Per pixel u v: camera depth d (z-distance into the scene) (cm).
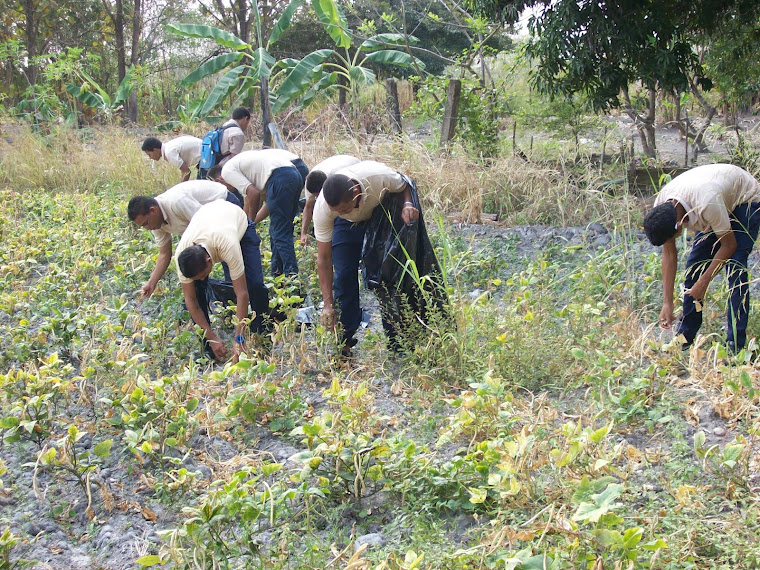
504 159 902
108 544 336
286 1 2230
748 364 436
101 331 520
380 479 361
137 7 2120
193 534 289
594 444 344
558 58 841
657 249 680
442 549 305
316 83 1419
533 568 263
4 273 682
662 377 420
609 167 884
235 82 1478
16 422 384
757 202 455
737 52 918
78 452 405
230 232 502
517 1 847
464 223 808
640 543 285
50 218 891
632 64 827
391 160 912
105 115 1739
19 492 374
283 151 673
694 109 1519
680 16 840
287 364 517
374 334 541
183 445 407
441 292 507
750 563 276
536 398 427
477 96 985
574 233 751
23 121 1380
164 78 2261
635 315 540
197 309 514
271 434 427
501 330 494
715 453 350
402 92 1698
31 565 316
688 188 445
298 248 692
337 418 363
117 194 1052
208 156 804
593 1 789
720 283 586
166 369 519
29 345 508
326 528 341
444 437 365
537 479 345
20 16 2217
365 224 504
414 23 2070
